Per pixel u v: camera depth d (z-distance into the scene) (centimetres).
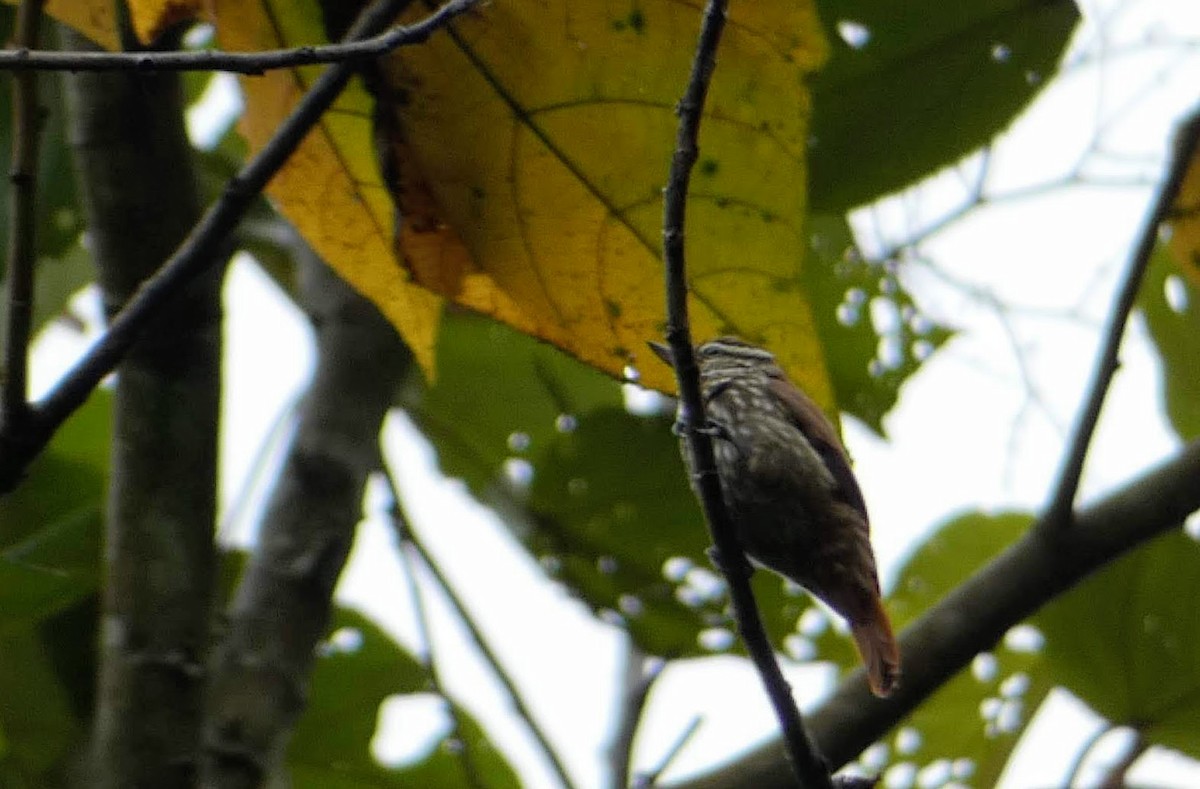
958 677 1243
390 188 695
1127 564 1058
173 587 785
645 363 725
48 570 867
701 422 621
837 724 871
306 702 844
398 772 1134
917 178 1015
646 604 1177
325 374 902
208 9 683
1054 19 950
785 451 902
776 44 655
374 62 662
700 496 634
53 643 1008
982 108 988
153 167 772
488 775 1131
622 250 703
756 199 687
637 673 1164
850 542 896
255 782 796
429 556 991
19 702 1002
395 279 751
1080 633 1067
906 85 973
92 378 622
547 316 720
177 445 789
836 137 998
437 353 1193
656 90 668
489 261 708
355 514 879
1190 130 873
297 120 629
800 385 730
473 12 648
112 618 784
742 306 712
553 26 652
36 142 614
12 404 610
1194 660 1059
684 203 585
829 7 952
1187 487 911
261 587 851
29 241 611
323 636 860
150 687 771
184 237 780
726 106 671
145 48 757
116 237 771
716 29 568
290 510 870
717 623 1178
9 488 619
